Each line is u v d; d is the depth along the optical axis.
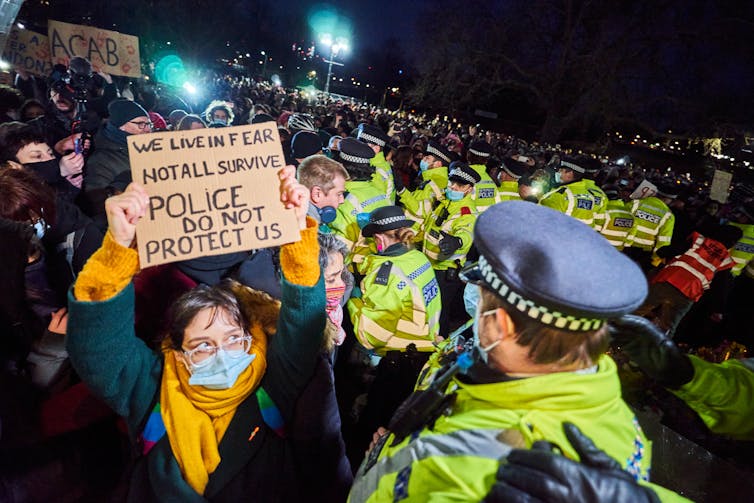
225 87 21.52
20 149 3.31
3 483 1.83
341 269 2.38
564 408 0.97
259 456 1.55
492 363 1.10
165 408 1.51
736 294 6.76
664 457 1.94
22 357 2.05
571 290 0.95
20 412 1.88
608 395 1.00
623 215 6.79
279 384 1.61
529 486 0.82
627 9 28.70
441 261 4.55
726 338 6.23
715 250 3.38
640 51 28.69
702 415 1.65
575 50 30.33
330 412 1.70
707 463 1.85
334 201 3.27
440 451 0.97
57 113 5.96
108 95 7.43
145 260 1.42
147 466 1.51
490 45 30.38
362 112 21.77
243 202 1.49
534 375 1.06
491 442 0.95
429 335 3.07
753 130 26.31
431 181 5.03
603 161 21.22
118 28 31.16
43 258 2.30
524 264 0.99
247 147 1.50
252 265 2.04
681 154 30.39
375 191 4.02
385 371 3.00
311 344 1.57
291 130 6.89
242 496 1.51
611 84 29.02
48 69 7.55
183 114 6.94
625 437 1.04
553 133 31.44
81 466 2.02
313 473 1.71
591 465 0.89
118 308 1.36
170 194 1.44
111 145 4.23
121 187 3.44
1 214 2.28
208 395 1.50
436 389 1.08
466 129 27.78
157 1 32.66
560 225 1.07
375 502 1.05
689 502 0.98
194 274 2.19
